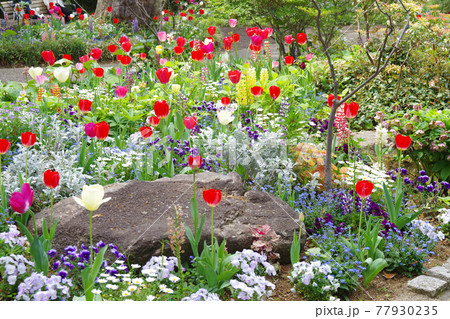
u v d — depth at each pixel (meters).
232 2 11.38
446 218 4.32
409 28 8.20
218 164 4.81
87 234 3.59
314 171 4.90
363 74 8.21
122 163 4.88
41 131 5.23
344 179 4.83
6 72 10.47
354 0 8.45
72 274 3.32
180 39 7.77
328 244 3.76
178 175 4.46
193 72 7.68
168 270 3.23
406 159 5.82
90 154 4.90
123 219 3.76
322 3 10.12
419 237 4.05
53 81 7.80
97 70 6.68
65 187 4.35
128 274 3.13
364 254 3.59
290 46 10.83
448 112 5.50
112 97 7.14
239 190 4.30
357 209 4.30
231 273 3.19
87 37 13.34
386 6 8.72
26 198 2.95
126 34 13.52
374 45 8.77
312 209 4.36
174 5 17.09
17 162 4.41
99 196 2.74
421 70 7.78
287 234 3.81
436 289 3.43
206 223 3.79
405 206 4.58
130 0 14.55
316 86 8.55
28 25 14.70
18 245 3.34
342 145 5.54
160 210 3.90
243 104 6.17
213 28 8.21
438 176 5.21
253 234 3.71
